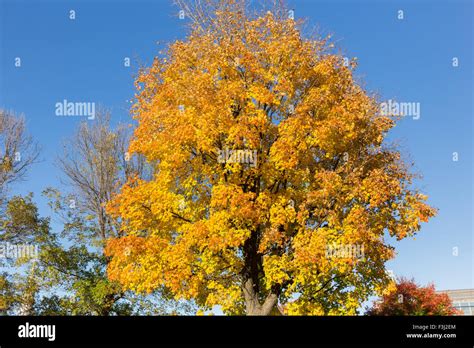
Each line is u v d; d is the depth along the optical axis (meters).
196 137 17.09
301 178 17.98
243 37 19.22
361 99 18.47
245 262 18.45
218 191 16.48
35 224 27.53
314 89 18.02
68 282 26.67
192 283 17.19
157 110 18.44
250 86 18.31
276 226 16.83
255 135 17.03
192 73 19.17
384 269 17.86
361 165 17.73
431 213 17.09
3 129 29.45
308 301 17.58
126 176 29.19
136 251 17.28
